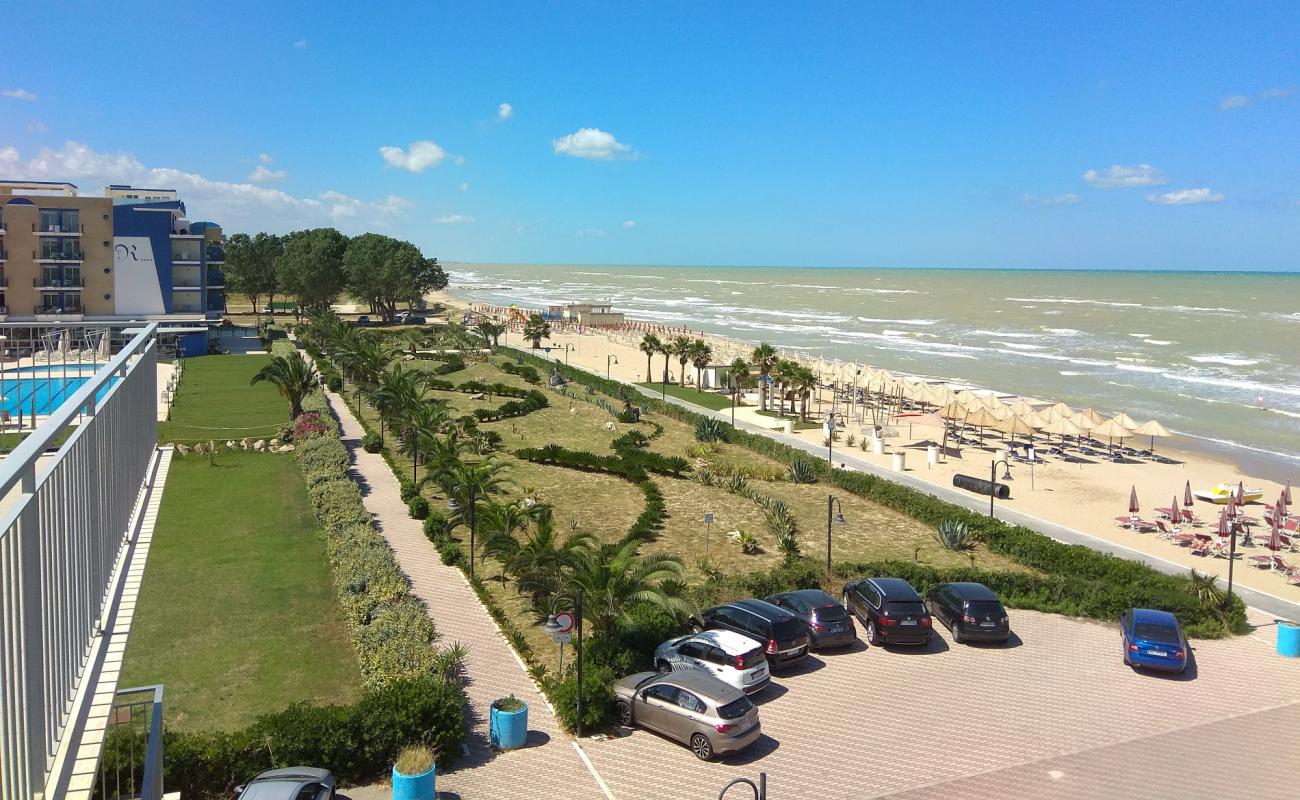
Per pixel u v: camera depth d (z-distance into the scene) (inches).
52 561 291.1
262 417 2568.9
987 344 4990.2
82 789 293.7
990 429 2613.2
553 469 2064.5
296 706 802.8
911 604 1092.5
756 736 835.4
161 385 3063.5
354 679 980.6
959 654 1083.9
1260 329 5684.1
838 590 1277.1
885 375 2999.5
